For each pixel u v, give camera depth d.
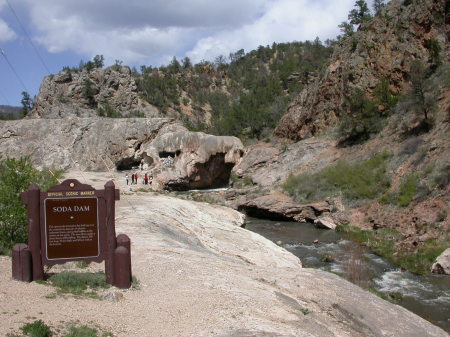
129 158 61.66
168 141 54.56
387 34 48.03
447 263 20.52
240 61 158.12
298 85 97.62
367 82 47.56
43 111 88.56
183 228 21.64
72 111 87.19
